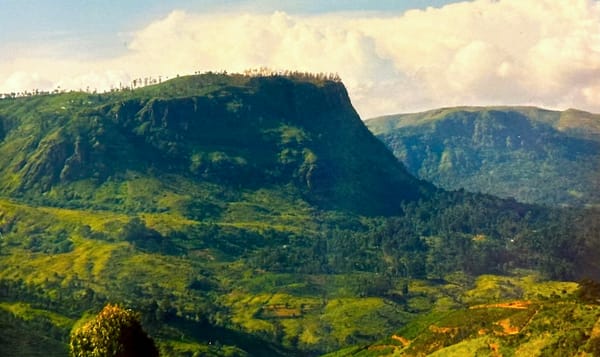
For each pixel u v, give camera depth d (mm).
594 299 169750
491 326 163875
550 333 139250
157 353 53438
